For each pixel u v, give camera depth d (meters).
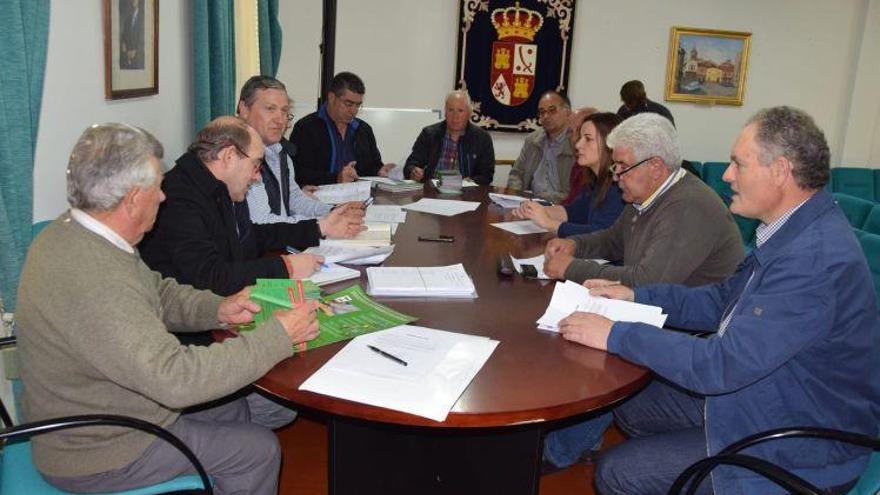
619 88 5.99
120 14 2.41
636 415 1.86
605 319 1.46
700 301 1.68
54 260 1.21
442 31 5.66
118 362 1.16
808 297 1.27
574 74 5.91
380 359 1.30
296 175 3.66
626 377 1.31
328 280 1.78
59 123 1.99
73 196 1.22
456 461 1.50
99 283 1.19
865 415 1.36
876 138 6.41
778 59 6.18
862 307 1.29
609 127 2.47
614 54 5.92
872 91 6.29
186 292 1.55
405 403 1.15
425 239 2.33
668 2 5.89
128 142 1.25
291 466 2.22
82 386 1.26
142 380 1.17
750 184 1.36
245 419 1.78
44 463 1.29
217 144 1.80
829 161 1.33
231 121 1.85
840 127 6.43
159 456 1.33
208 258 1.73
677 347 1.33
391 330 1.45
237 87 3.99
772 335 1.27
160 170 1.31
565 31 5.77
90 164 1.21
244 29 4.04
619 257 2.30
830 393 1.33
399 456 1.52
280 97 2.49
